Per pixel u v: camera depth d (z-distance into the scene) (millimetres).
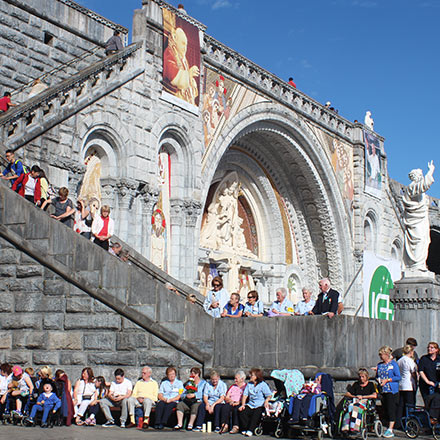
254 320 15594
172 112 28562
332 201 40688
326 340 14828
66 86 23141
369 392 13961
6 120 20547
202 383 14789
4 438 11945
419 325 19703
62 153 22891
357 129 43188
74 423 14859
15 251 16766
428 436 14219
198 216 29734
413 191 20516
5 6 25109
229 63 32625
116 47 26953
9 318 16562
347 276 41469
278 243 40250
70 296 16219
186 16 29578
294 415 13234
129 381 14992
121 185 25734
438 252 59156
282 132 37094
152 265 21953
